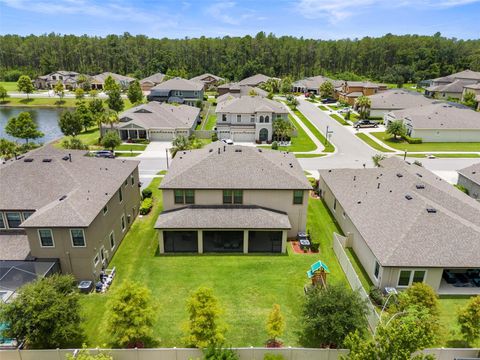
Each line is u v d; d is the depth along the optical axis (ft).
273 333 65.62
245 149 115.65
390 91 317.83
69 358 57.72
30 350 62.69
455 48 577.02
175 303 80.69
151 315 65.51
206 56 593.42
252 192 104.22
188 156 123.75
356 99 321.11
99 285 85.20
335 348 66.80
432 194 103.14
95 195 93.56
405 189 102.99
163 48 620.90
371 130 255.70
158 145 215.92
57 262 84.02
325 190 135.54
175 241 105.70
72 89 462.60
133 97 345.92
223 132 229.66
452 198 102.06
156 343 69.15
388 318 68.90
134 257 99.71
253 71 523.29
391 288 81.51
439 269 81.35
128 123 219.82
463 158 194.08
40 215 81.92
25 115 214.90
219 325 64.85
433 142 225.97
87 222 81.56
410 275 82.12
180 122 235.20
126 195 112.27
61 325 64.13
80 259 84.48
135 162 123.75
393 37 618.44
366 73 581.12
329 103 375.45
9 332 62.90
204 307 62.95
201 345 61.41
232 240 105.81
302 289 86.12
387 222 92.53
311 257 100.32
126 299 64.44
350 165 182.09
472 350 62.28
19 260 83.46
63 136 248.73
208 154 113.29
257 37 627.46
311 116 303.48
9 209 88.74
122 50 585.63
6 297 73.31
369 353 51.49
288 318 76.23
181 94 347.56
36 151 112.78
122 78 476.13
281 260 98.58
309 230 115.44
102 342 69.31
